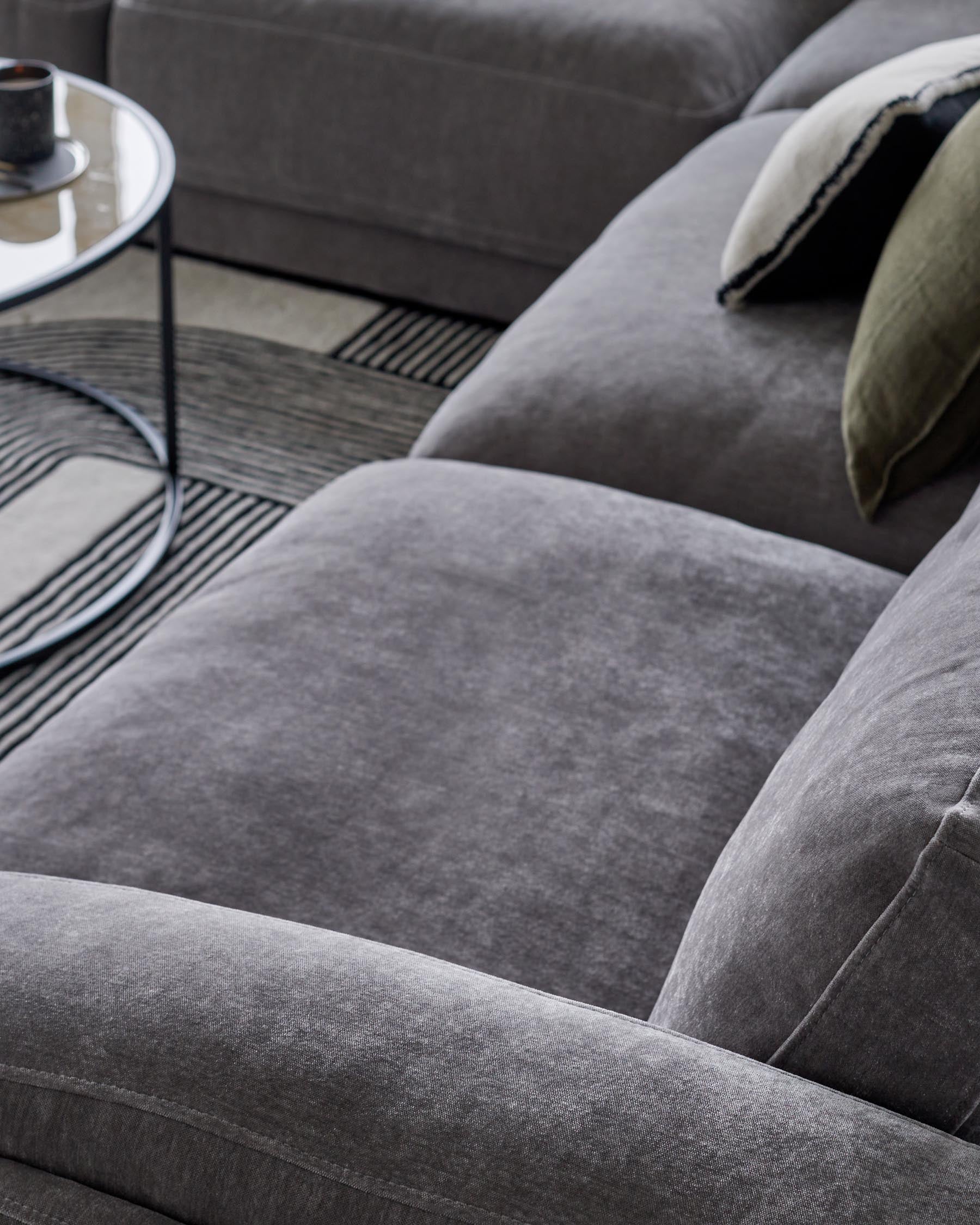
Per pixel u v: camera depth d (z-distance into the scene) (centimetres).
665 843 99
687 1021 72
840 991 60
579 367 154
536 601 120
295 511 140
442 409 162
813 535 138
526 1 232
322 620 118
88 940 73
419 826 100
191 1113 64
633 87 221
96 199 168
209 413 229
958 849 57
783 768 82
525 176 231
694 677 113
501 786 103
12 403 224
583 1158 59
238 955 71
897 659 77
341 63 235
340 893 95
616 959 92
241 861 97
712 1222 56
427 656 114
